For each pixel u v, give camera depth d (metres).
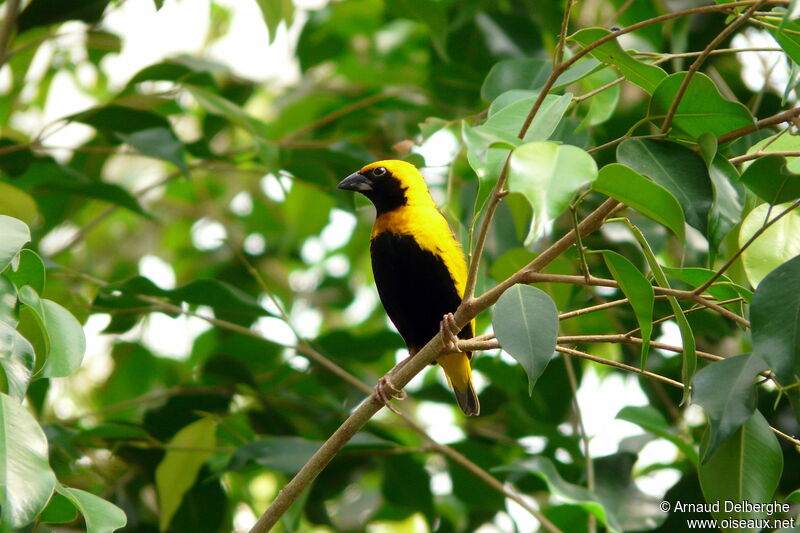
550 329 5.87
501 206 10.54
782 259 6.49
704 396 5.73
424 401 12.37
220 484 10.56
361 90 14.01
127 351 13.78
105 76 16.06
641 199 5.28
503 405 12.12
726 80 12.07
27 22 9.98
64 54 13.91
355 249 16.97
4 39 9.92
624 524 9.34
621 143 5.81
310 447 9.73
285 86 16.91
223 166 12.83
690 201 5.61
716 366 5.85
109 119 10.27
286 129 15.73
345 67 16.05
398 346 11.67
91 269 16.38
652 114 5.91
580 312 6.16
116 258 16.84
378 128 13.77
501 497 11.38
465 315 6.39
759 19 5.70
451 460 11.32
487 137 5.15
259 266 15.84
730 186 5.68
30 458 4.64
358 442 10.20
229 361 10.69
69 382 14.87
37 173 11.24
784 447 10.30
